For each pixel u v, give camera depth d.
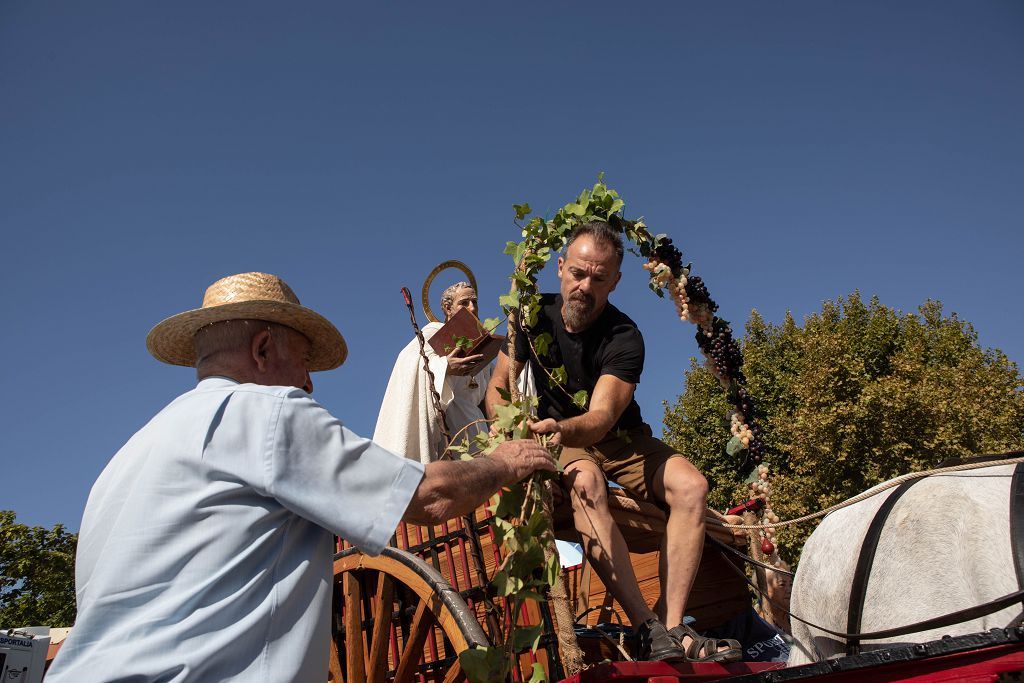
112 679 1.74
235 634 1.86
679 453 3.59
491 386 3.96
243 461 1.97
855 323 21.48
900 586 2.57
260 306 2.30
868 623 2.65
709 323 3.91
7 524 19.77
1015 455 2.63
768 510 3.91
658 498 3.53
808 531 16.28
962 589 2.42
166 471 1.97
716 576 3.96
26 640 5.64
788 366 20.59
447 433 3.16
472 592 3.31
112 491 2.02
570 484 3.36
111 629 1.82
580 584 3.95
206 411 2.03
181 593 1.85
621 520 3.66
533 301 3.37
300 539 2.07
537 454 2.64
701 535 3.33
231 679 1.85
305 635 1.98
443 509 2.20
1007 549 2.32
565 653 2.69
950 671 2.05
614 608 3.98
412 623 3.38
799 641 3.03
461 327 3.74
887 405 16.84
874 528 2.73
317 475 2.01
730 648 2.91
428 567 3.35
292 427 2.02
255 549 1.95
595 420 3.21
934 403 16.92
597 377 3.66
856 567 2.74
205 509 1.94
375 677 3.46
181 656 1.79
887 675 2.18
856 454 17.22
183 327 2.42
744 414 3.98
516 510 2.79
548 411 3.78
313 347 2.57
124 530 1.91
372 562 3.59
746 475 4.01
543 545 2.69
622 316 3.68
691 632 2.97
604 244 3.51
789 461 18.33
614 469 3.70
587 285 3.49
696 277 3.84
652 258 3.85
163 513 1.92
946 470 2.76
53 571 19.77
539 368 3.76
